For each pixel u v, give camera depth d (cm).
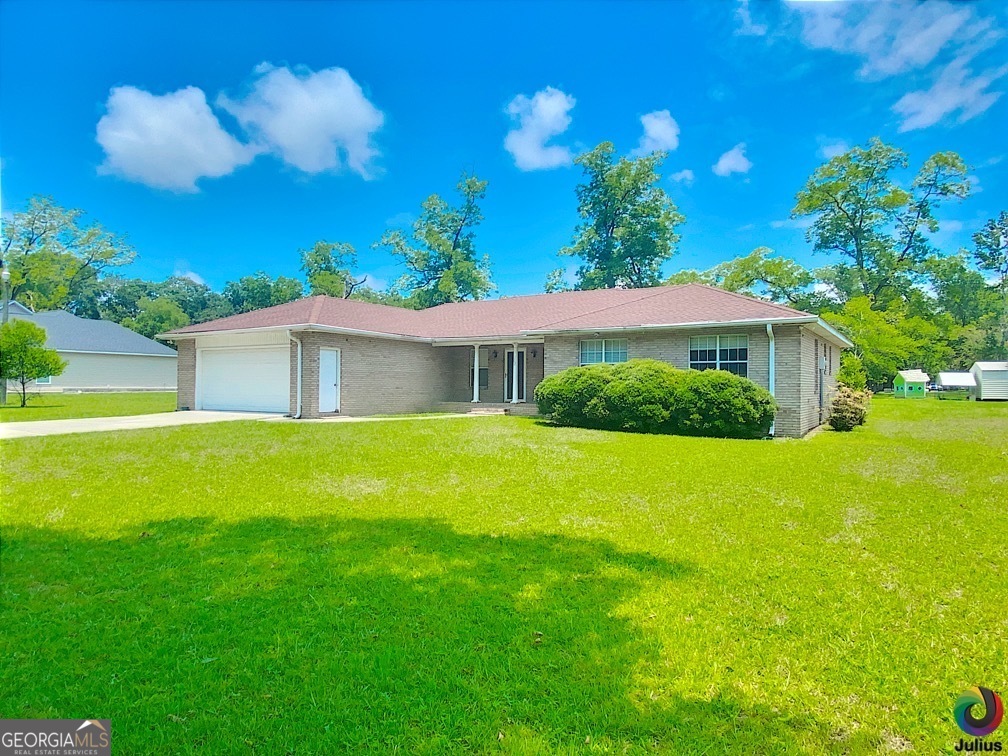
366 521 538
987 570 411
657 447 1083
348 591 369
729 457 962
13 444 1035
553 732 227
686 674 269
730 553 447
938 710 243
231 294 6078
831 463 902
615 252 3994
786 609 343
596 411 1432
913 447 1136
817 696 253
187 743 220
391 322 2103
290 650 291
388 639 303
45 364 2234
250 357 1847
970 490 692
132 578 391
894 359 3344
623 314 1738
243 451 972
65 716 237
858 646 298
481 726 230
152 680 264
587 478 757
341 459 895
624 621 325
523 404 1897
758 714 239
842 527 523
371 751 215
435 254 4344
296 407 1675
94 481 719
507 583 383
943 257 3744
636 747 218
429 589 372
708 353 1522
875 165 3678
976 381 3634
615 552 448
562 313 2025
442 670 272
